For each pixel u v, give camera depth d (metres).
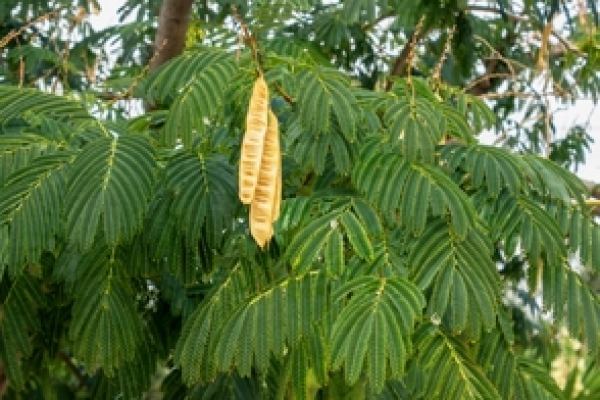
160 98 1.32
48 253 1.51
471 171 1.31
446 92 1.61
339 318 1.15
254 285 1.32
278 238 1.31
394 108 1.30
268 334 1.21
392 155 1.27
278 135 1.18
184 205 1.33
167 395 1.59
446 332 1.26
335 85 1.28
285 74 1.29
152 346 1.58
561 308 1.28
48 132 1.38
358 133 1.32
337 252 1.22
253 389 1.51
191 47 1.41
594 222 1.35
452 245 1.23
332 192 1.31
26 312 1.48
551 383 1.31
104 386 1.61
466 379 1.23
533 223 1.29
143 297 1.58
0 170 1.32
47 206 1.27
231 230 1.36
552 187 1.33
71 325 1.37
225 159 1.39
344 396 1.27
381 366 1.12
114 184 1.24
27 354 1.48
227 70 1.29
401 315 1.14
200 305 1.31
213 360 1.25
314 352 1.21
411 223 1.23
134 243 1.38
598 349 1.28
